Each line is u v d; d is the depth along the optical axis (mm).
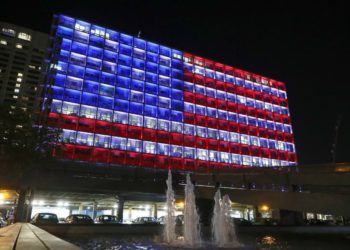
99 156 72812
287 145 106250
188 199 32906
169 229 32250
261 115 105250
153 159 79812
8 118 30766
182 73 95500
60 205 63125
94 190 47375
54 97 72812
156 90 88250
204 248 21031
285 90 115750
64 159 67250
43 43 110875
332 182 25719
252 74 110312
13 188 42250
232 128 97250
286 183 29938
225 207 35969
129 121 80500
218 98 98938
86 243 22484
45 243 6730
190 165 84625
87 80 78312
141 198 55875
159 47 94625
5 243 6719
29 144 33781
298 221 49344
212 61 103688
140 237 27781
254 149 98438
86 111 75562
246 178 35500
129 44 89125
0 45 103812
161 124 85250
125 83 83750
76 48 80250
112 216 40281
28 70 105625
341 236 31688
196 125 91000
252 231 34844
